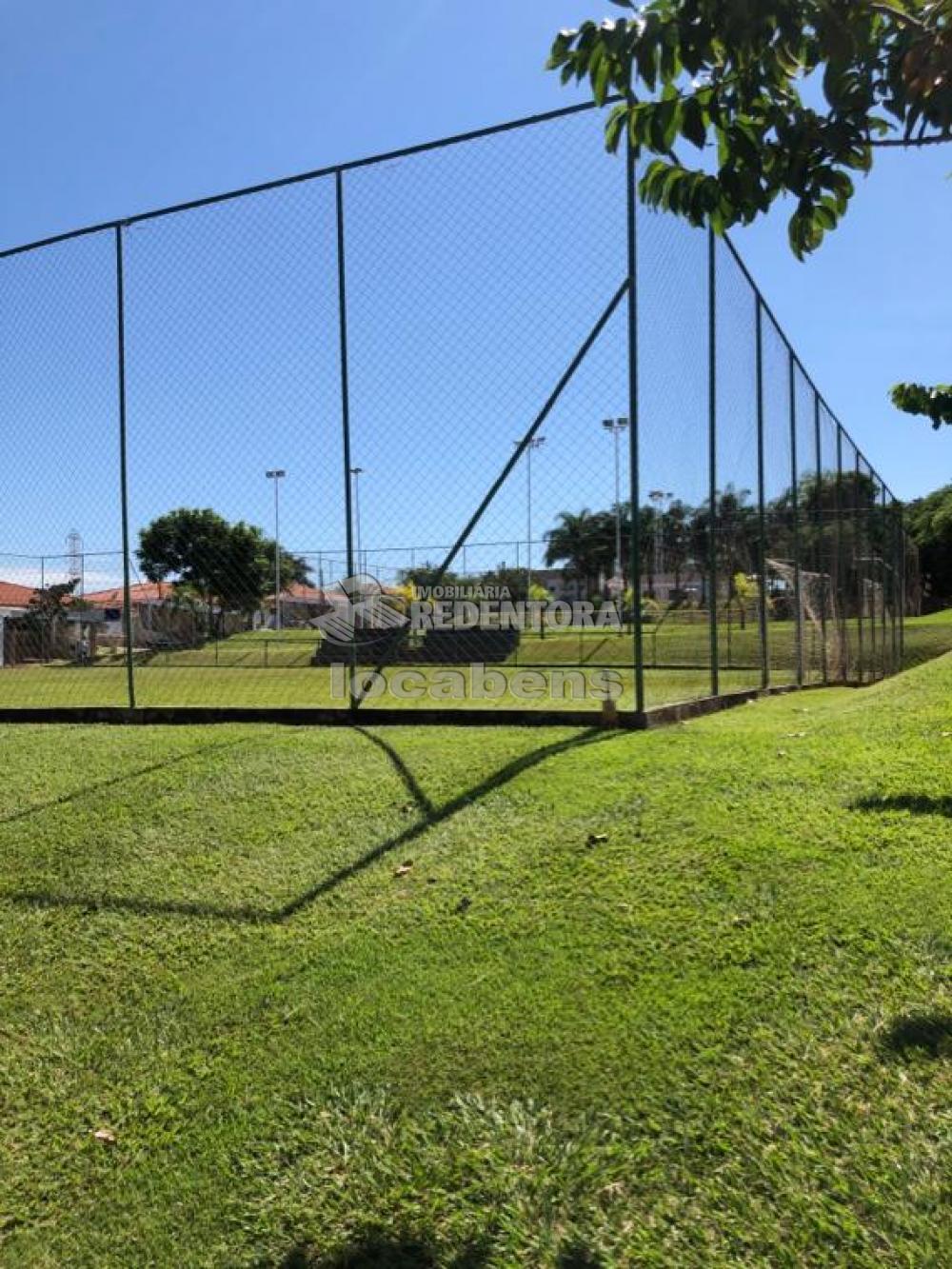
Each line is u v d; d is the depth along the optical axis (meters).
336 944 2.97
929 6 1.64
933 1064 2.04
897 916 2.65
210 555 10.98
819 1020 2.25
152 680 12.69
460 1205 1.85
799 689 10.11
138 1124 2.25
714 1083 2.08
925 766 4.02
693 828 3.46
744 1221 1.70
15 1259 1.88
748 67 1.83
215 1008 2.70
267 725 6.17
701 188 2.07
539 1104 2.10
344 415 6.18
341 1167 2.00
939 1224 1.64
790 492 10.67
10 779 4.97
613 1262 1.65
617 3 1.82
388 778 4.48
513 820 3.80
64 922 3.36
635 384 5.35
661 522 7.66
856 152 1.91
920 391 8.39
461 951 2.81
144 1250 1.87
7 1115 2.35
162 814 4.24
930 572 44.91
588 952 2.70
